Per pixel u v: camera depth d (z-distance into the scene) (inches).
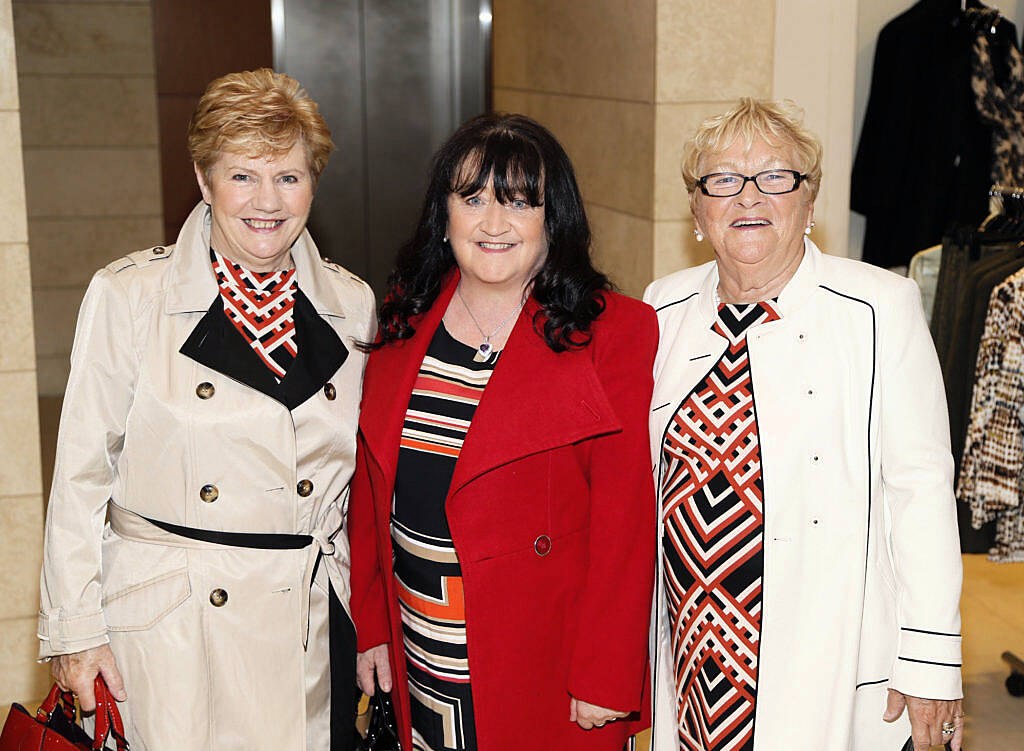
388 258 225.5
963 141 159.2
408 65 217.9
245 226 74.1
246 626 75.5
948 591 71.9
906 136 160.7
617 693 76.2
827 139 152.0
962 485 135.5
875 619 75.0
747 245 74.1
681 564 77.7
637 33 150.0
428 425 77.8
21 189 130.9
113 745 76.3
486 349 78.5
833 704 73.4
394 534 80.0
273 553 76.4
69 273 282.5
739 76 146.9
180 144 239.3
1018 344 130.0
